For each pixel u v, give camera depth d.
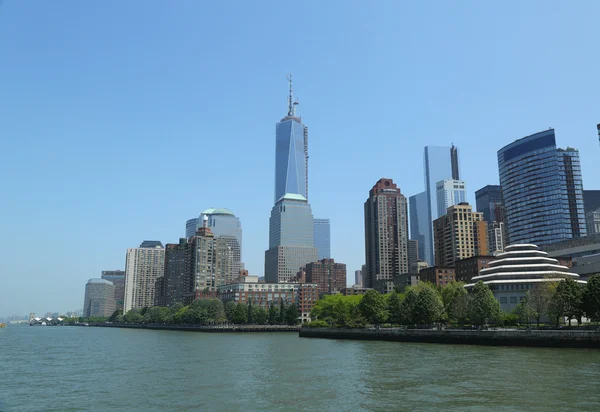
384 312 199.00
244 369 95.94
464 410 56.00
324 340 193.38
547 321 173.75
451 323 185.62
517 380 72.88
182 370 96.12
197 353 135.50
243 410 59.31
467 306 162.00
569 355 102.00
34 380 85.88
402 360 103.25
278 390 71.75
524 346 125.12
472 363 93.69
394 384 73.81
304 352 133.12
